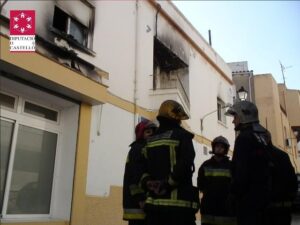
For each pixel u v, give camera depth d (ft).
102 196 22.53
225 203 15.05
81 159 21.13
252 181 10.02
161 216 9.77
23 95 19.24
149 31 31.91
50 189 20.48
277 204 10.40
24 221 17.30
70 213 19.99
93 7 24.62
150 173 10.52
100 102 22.16
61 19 22.06
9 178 17.79
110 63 25.45
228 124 49.85
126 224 24.13
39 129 20.13
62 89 19.66
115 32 26.66
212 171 15.84
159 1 34.32
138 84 28.66
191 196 9.95
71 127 21.50
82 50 22.54
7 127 18.21
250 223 9.73
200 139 39.42
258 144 10.34
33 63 17.39
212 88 46.09
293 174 10.83
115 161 24.21
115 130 24.77
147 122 13.70
